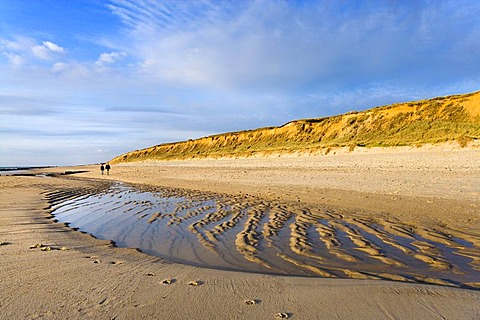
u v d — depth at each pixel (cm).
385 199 1177
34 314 360
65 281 468
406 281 491
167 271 523
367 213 995
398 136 4669
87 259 598
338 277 515
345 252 651
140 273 510
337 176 1964
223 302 393
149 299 402
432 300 391
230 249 697
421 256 612
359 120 5812
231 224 937
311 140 6284
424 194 1211
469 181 1427
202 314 360
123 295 415
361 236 760
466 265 559
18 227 905
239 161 4838
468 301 386
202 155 7031
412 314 357
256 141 7569
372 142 4234
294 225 891
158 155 10194
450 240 705
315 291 427
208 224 949
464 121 4431
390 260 596
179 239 796
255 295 415
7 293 421
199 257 648
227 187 1848
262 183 1884
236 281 471
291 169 2738
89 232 888
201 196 1565
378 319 346
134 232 884
